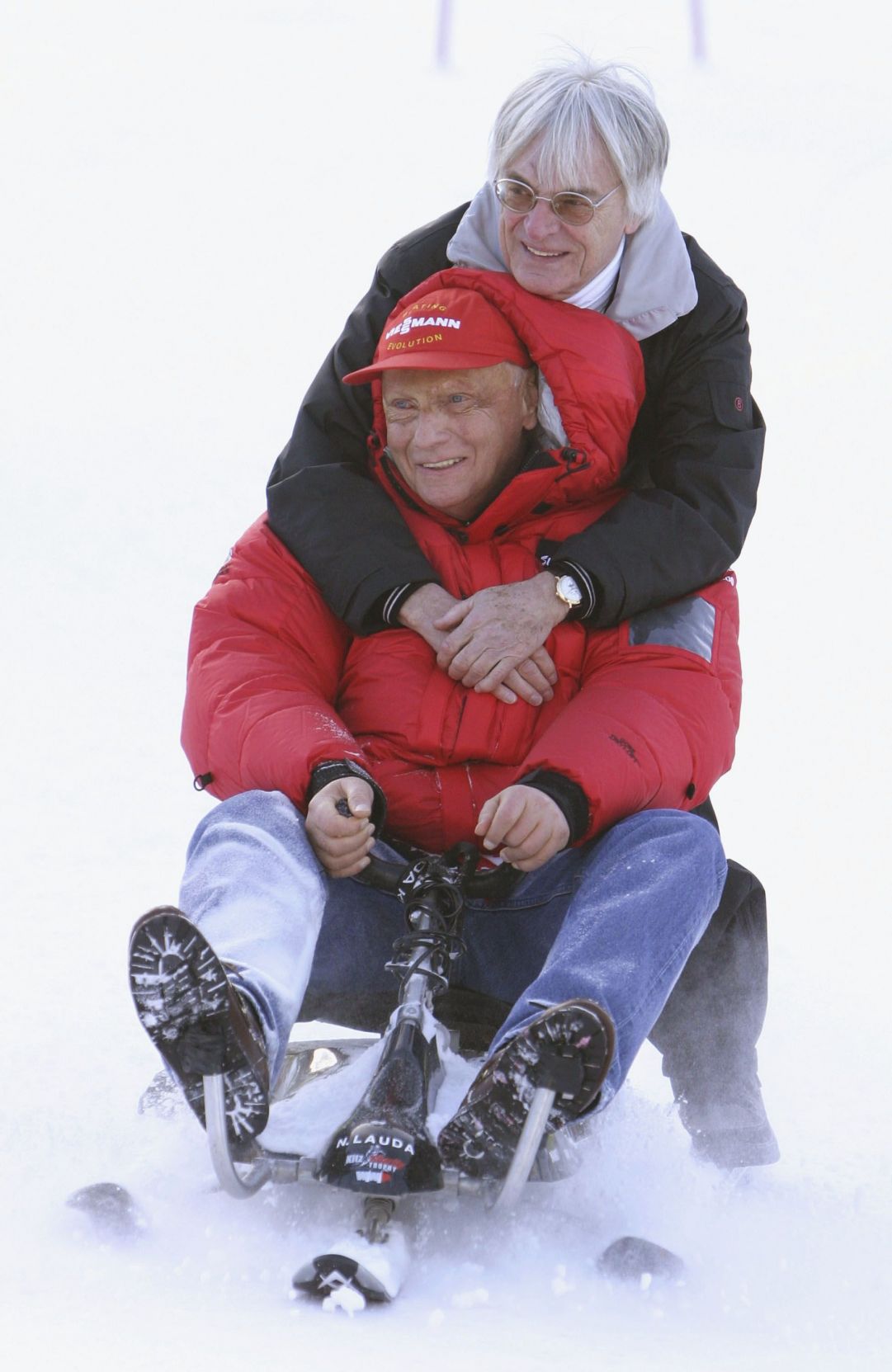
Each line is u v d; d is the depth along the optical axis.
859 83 32.72
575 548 6.53
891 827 10.81
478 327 6.47
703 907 5.64
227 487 16.83
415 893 5.82
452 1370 4.27
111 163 29.27
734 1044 6.50
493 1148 4.91
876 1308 5.02
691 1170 6.08
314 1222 5.20
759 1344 4.71
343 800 5.86
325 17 39.88
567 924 5.55
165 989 4.74
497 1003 6.29
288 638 6.68
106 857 9.62
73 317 22.45
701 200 26.14
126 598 14.08
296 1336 4.48
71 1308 4.65
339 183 27.98
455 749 6.41
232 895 5.52
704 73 33.72
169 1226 5.21
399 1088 5.06
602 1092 5.15
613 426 6.64
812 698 12.86
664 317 6.89
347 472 6.89
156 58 36.06
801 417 18.97
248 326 22.14
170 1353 4.33
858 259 23.47
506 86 33.72
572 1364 4.39
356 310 7.29
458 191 27.48
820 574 15.27
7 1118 6.13
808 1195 6.08
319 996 6.33
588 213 6.55
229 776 6.29
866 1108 7.08
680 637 6.57
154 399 19.44
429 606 6.47
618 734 6.12
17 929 8.59
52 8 39.91
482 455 6.57
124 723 11.73
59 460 17.39
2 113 32.06
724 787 11.40
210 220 26.45
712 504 6.82
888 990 8.52
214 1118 4.81
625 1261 5.07
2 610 13.66
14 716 11.73
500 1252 5.13
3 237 25.61
